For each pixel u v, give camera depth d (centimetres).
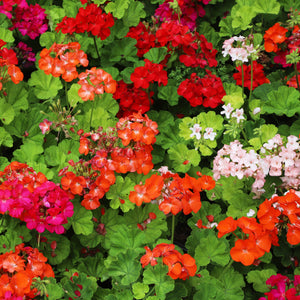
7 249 124
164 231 135
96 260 129
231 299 118
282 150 121
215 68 155
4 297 108
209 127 140
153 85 151
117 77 151
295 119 146
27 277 109
